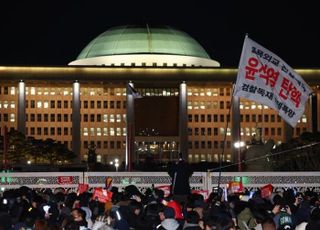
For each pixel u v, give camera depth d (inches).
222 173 1315.2
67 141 7514.8
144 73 6579.7
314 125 6875.0
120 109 7647.6
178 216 810.8
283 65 994.7
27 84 6894.7
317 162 2962.6
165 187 1274.6
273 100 992.9
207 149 7632.9
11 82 6702.8
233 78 6604.3
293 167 2972.4
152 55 7667.3
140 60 7642.7
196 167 4315.9
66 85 7012.8
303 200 924.0
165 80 6594.5
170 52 7765.8
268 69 991.0
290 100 998.4
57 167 5152.6
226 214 707.4
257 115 7544.3
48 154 5767.7
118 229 741.9
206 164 4357.8
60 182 1326.3
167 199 946.1
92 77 6545.3
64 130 7524.6
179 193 1069.8
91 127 7623.0
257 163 2364.7
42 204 880.3
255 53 989.2
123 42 7819.9
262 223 644.7
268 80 991.0
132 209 802.8
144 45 7780.5
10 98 7367.1
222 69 6609.3
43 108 7509.8
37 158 5816.9
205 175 1317.7
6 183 1320.1
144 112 7475.4
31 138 5757.9
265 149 2375.7
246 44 989.2
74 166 5310.0
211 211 761.6
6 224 720.3
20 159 5610.2
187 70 6604.3
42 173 1326.3
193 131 7642.7
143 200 949.2
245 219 765.9
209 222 644.1
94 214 848.3
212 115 7672.2
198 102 7691.9
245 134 7514.8
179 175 1074.7
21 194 966.4
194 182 1318.9
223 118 7667.3
